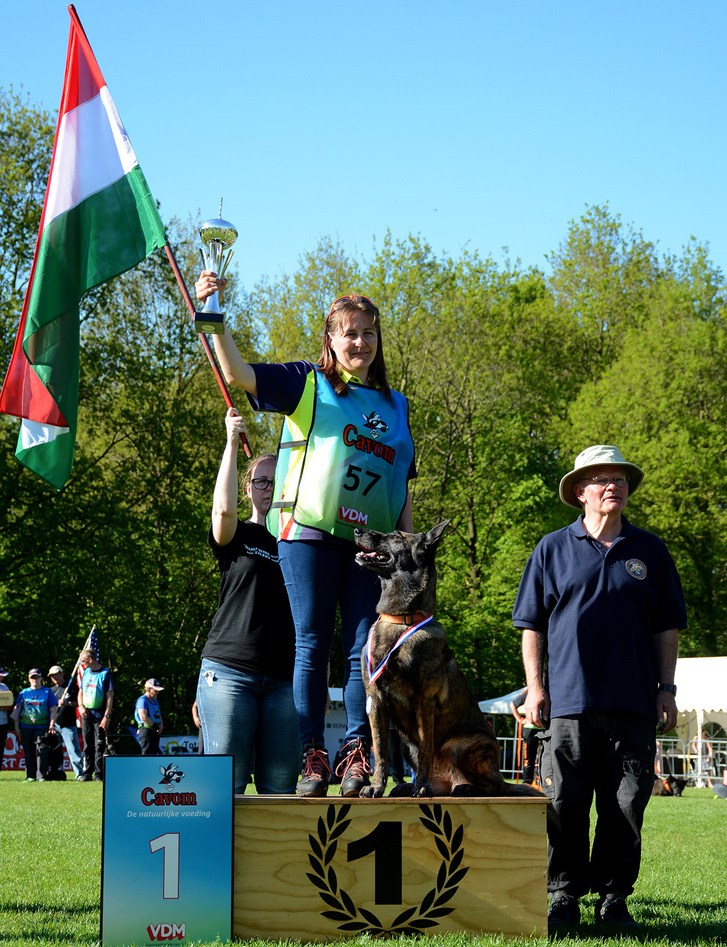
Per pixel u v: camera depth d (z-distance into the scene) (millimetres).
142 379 24609
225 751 4477
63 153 6246
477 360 27719
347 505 4258
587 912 4969
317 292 29125
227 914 3750
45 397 6430
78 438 25312
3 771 19078
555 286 34844
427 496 27266
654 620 4836
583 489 4973
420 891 3865
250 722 4559
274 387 4297
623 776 4543
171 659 25000
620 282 33250
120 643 24672
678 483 26812
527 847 3949
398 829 3895
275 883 3816
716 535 27250
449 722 4344
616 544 4812
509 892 3912
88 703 15641
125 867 3719
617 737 4566
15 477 21984
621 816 4504
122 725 22938
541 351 31719
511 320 31172
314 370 4453
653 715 4648
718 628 28500
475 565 28016
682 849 7902
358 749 4266
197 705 4723
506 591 26344
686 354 28078
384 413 4500
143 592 24234
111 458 26844
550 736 4734
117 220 6156
